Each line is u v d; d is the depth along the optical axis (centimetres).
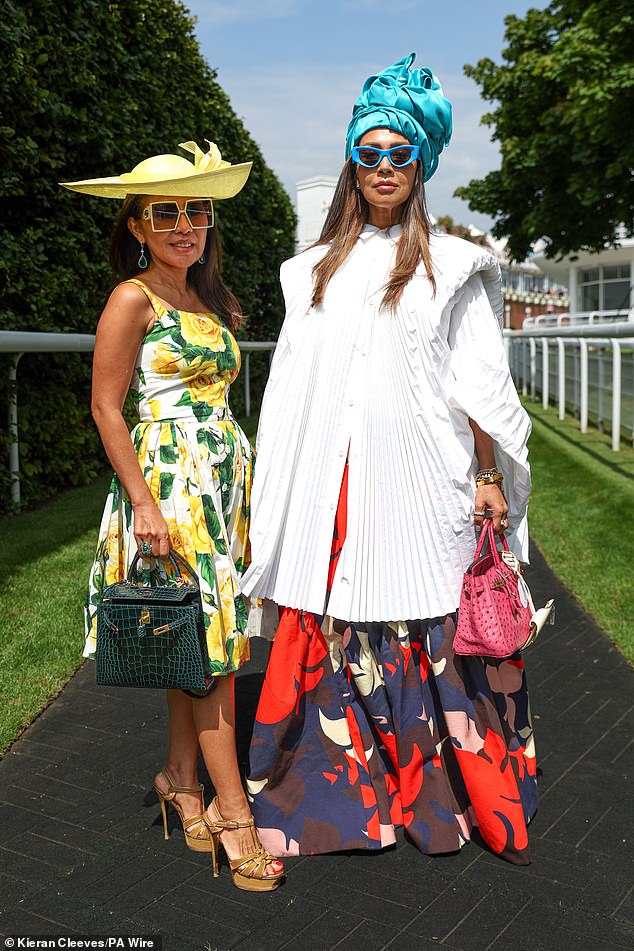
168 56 895
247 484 238
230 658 220
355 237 238
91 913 204
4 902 207
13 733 291
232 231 1227
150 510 213
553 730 294
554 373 1558
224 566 222
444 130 237
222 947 192
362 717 241
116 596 208
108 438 212
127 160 773
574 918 201
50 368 677
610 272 3475
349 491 230
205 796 257
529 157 1881
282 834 232
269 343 1148
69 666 348
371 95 230
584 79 1612
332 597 230
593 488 692
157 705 318
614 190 1753
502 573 225
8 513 621
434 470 228
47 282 641
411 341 225
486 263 228
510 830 221
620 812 244
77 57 672
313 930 198
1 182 584
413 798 233
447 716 229
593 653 361
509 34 2023
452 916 202
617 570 471
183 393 221
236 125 1199
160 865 223
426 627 234
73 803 252
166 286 225
